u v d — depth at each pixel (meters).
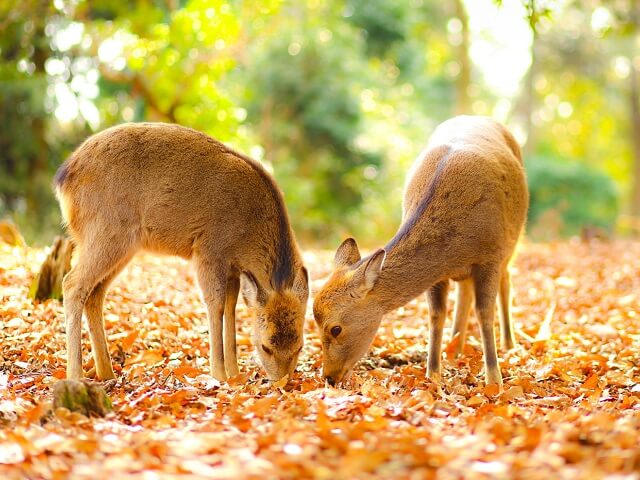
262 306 10.43
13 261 15.18
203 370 10.79
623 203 68.25
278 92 40.28
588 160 67.31
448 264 10.36
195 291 14.91
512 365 11.53
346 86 40.69
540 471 6.19
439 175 10.48
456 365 11.67
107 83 28.62
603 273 18.88
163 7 25.72
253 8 26.17
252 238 10.76
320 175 41.28
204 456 6.68
